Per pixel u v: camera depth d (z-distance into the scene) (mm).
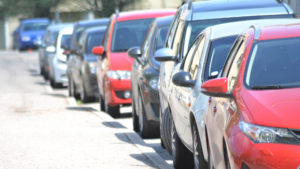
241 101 11461
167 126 19375
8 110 32219
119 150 19641
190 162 16891
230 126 11266
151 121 22859
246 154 10625
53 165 17547
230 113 11555
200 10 20516
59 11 125625
